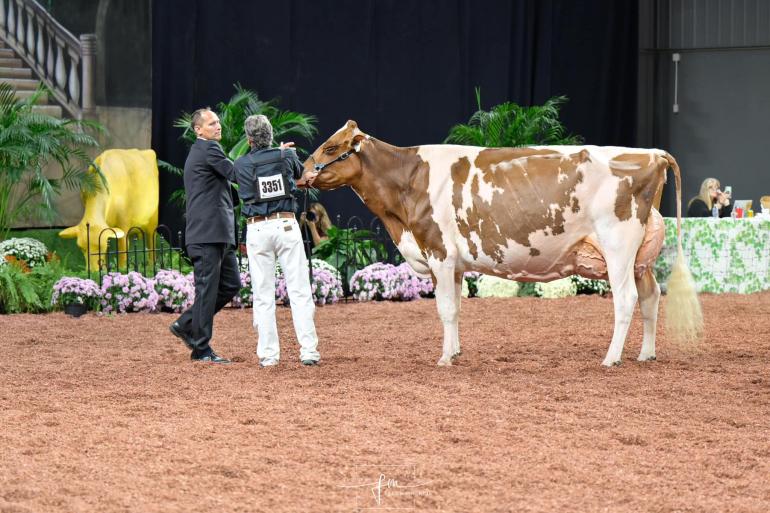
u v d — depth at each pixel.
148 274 16.47
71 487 5.75
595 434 7.05
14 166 16.00
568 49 25.70
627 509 5.43
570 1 25.59
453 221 9.77
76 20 18.48
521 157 9.64
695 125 26.78
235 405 8.02
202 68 20.44
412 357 10.50
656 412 7.75
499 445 6.75
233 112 17.86
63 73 18.30
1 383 9.09
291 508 5.43
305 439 6.90
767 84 26.00
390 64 22.70
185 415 7.68
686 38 26.70
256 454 6.49
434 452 6.58
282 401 8.18
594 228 9.52
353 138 10.00
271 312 9.88
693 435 7.02
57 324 13.35
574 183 9.45
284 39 21.28
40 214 17.44
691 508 5.44
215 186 10.11
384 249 18.92
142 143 19.48
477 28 23.61
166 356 10.69
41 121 16.14
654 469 6.18
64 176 16.91
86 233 17.27
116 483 5.85
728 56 26.38
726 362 10.09
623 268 9.52
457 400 8.17
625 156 9.51
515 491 5.75
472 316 14.15
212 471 6.12
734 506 5.47
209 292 10.18
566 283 17.00
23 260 15.80
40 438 6.89
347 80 22.19
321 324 13.34
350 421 7.45
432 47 23.12
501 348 11.12
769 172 26.06
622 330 9.64
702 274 17.45
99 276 15.34
